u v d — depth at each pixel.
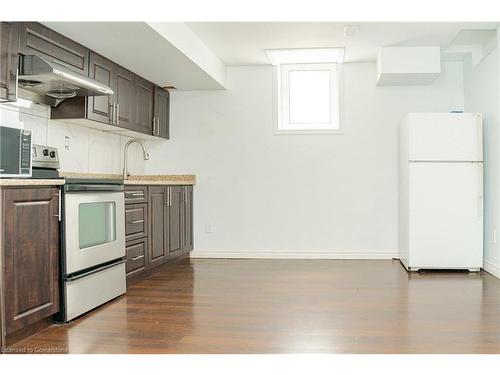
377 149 5.11
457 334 2.49
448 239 4.39
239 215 5.29
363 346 2.31
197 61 4.14
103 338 2.46
